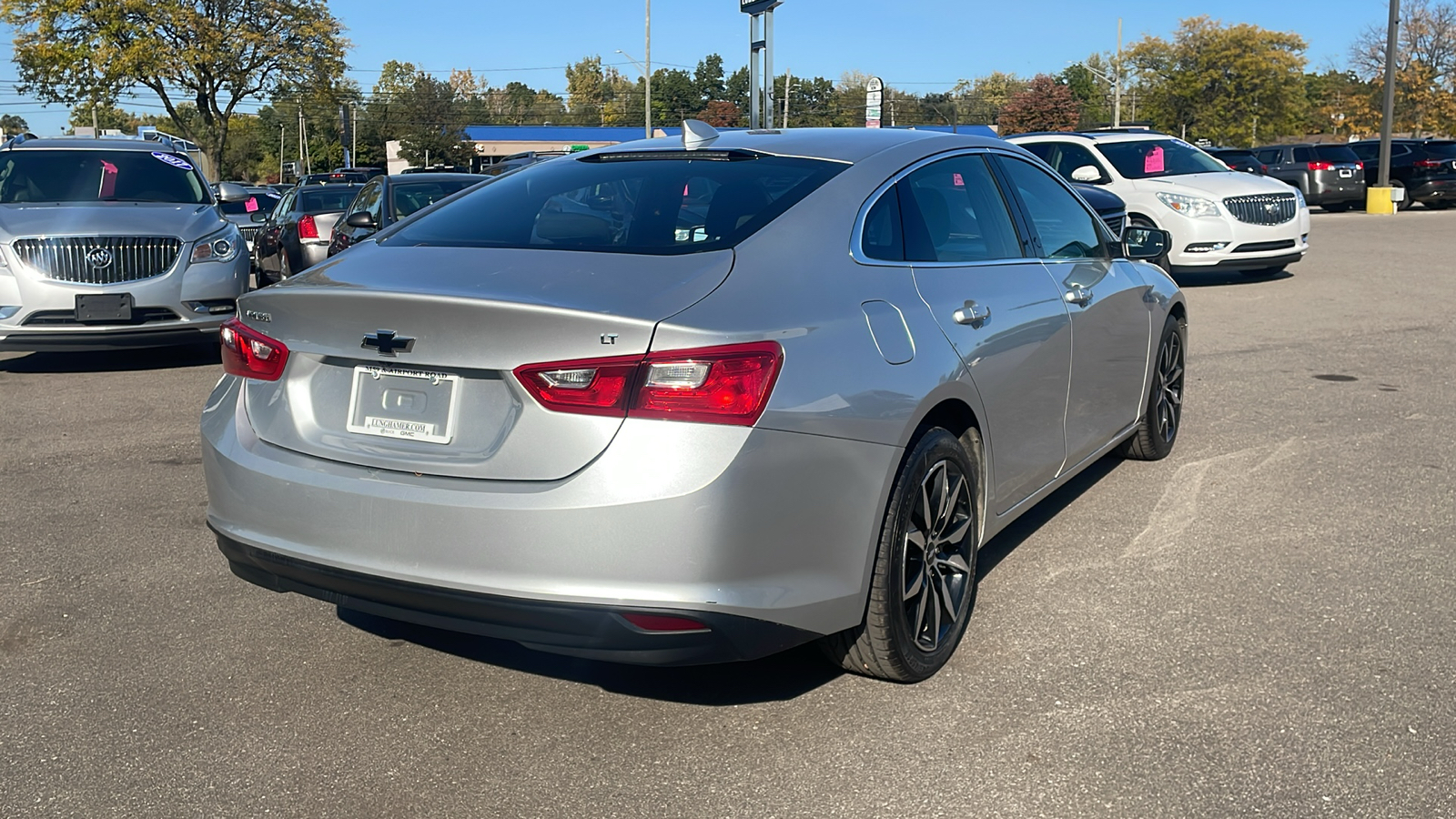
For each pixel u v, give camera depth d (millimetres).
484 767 2916
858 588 3012
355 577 2900
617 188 3508
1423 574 4168
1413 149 29641
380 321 2900
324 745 3031
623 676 3424
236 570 3254
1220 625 3727
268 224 17328
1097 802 2709
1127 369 4980
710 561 2664
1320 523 4770
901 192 3559
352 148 93500
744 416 2670
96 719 3178
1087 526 4770
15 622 3850
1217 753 2920
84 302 8250
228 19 44469
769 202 3262
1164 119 86812
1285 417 6758
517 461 2748
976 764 2885
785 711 3184
